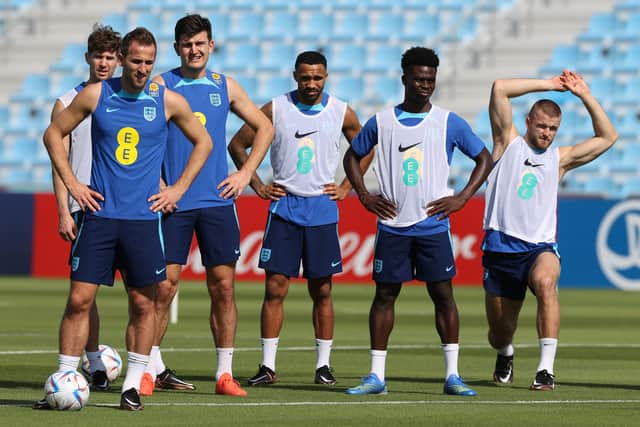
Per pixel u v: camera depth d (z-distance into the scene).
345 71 112.06
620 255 78.75
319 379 33.75
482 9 115.69
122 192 27.42
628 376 36.16
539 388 32.34
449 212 31.41
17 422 24.97
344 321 56.72
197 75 31.98
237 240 31.91
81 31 121.81
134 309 27.72
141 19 120.62
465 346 46.03
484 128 104.94
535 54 110.38
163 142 27.89
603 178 97.88
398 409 27.94
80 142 32.38
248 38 116.44
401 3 117.25
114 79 27.69
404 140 31.50
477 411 27.66
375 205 31.56
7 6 124.81
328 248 34.34
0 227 85.25
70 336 27.58
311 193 34.47
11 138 111.19
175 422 25.30
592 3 113.69
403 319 58.16
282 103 34.69
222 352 31.12
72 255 27.64
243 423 25.27
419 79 31.11
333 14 117.50
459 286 79.50
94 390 31.77
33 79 115.25
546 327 32.72
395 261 31.48
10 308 62.41
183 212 31.66
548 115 33.62
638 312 63.44
